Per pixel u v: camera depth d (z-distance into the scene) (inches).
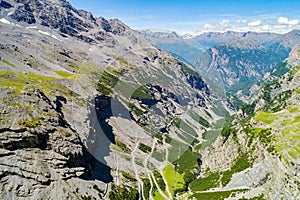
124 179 6688.0
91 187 6422.2
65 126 6860.2
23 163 5674.2
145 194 5433.1
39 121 6333.7
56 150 6289.4
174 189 5275.6
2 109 6053.2
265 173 6648.6
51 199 5570.9
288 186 5954.7
